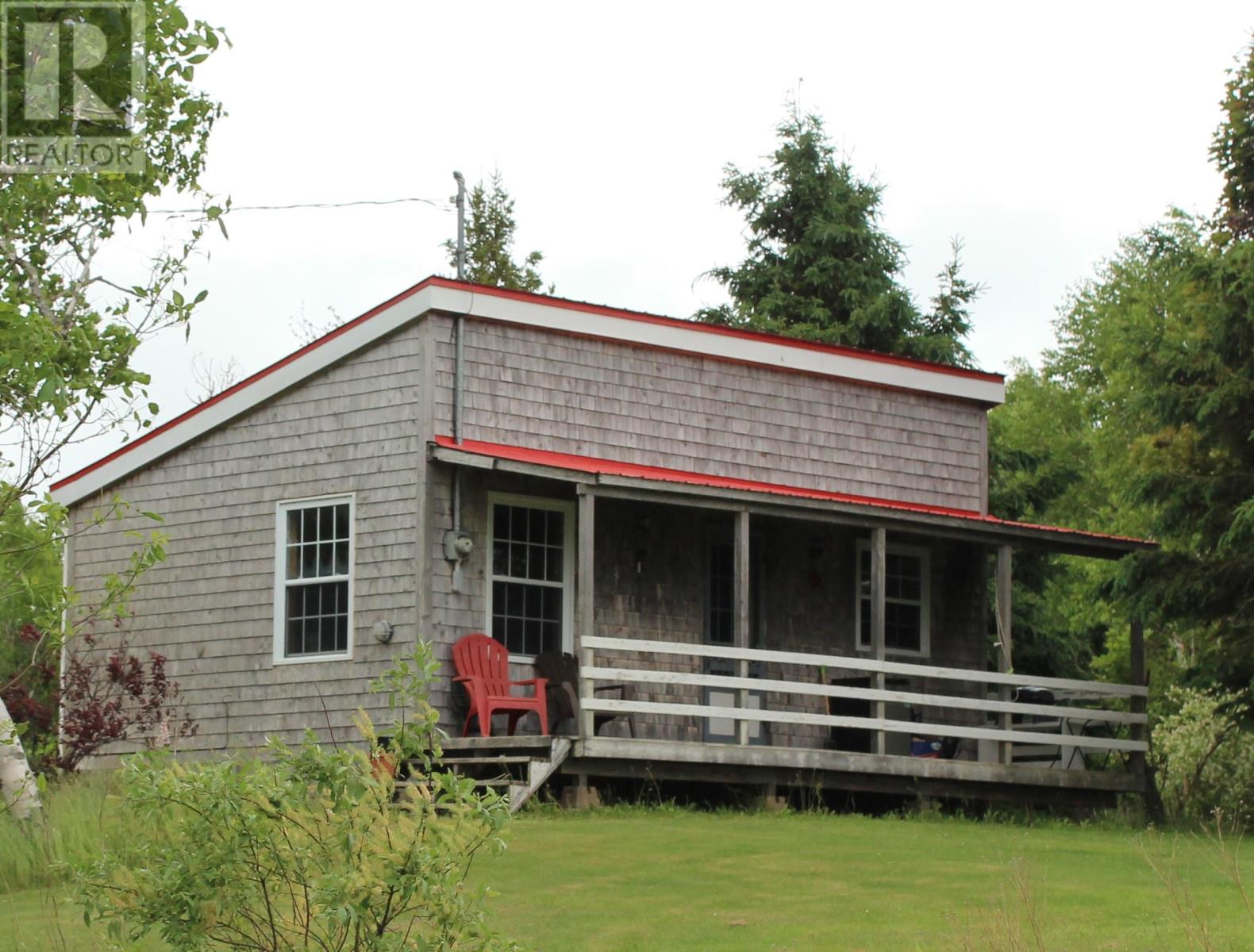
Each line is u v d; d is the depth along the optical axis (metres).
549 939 10.80
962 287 38.66
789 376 22.34
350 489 19.44
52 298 11.27
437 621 18.69
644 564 20.56
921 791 20.03
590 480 18.11
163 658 19.88
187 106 11.13
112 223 11.38
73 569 21.66
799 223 38.53
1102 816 21.12
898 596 22.80
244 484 20.36
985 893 12.66
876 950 10.50
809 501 19.64
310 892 7.55
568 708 18.41
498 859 13.70
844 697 20.20
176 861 7.48
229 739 19.78
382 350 19.53
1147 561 21.94
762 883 12.98
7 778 15.00
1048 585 39.25
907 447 23.27
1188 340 22.70
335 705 19.05
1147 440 24.47
